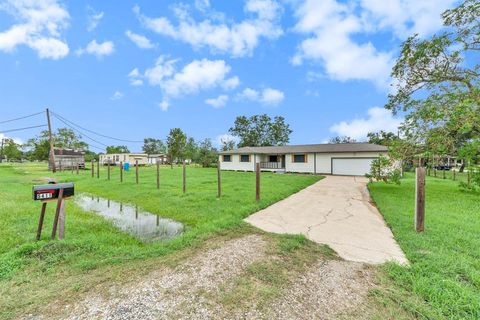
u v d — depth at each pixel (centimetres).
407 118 1076
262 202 794
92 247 414
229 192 1031
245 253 370
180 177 1781
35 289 274
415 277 303
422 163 1076
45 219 606
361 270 329
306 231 507
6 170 2697
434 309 243
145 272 309
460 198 889
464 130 802
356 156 2103
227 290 268
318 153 2284
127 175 2033
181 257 356
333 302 255
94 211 796
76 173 2331
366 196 980
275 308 241
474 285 288
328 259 363
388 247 418
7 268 323
